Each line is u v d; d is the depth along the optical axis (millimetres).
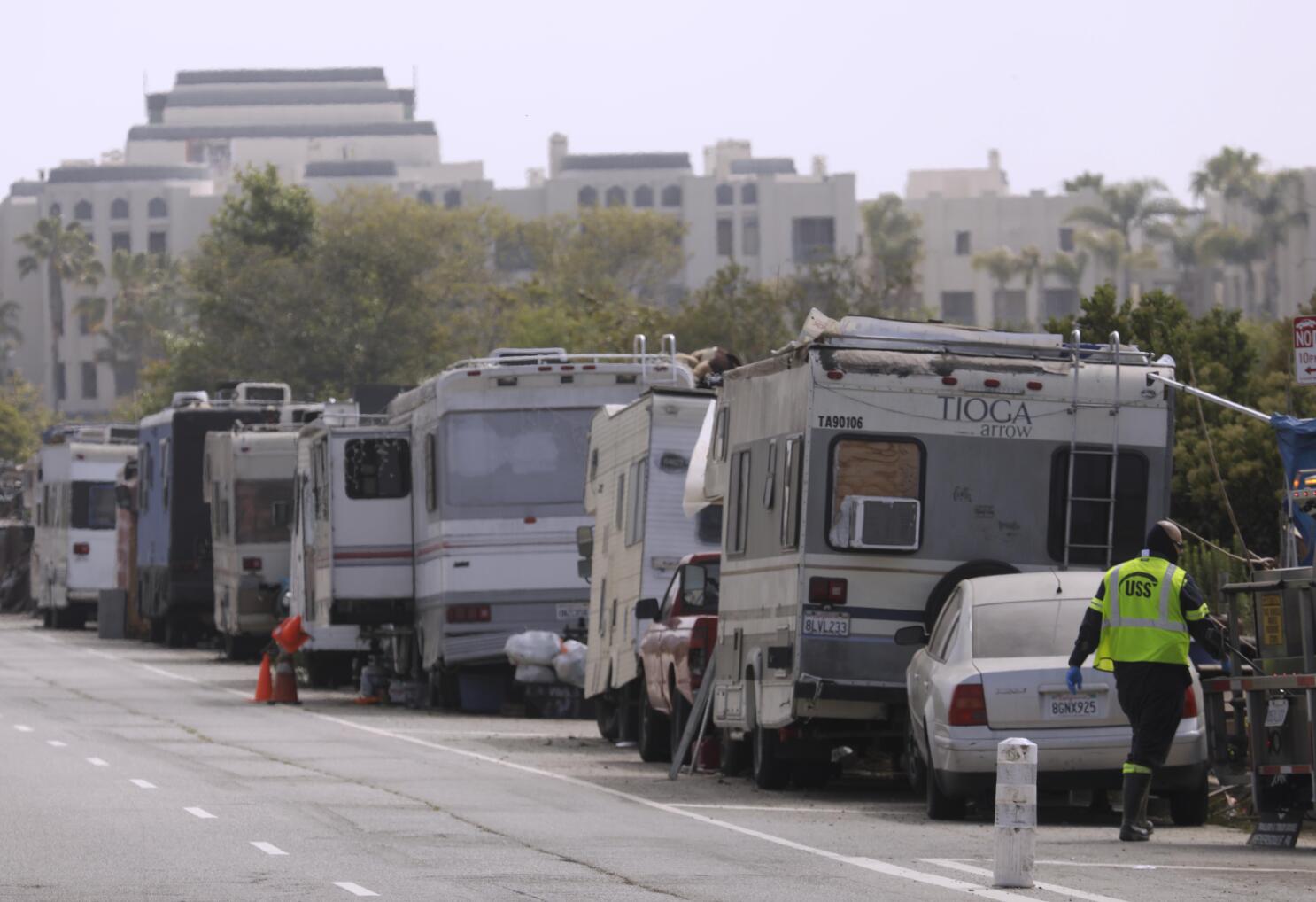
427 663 99250
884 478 58312
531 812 54625
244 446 137375
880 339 59000
